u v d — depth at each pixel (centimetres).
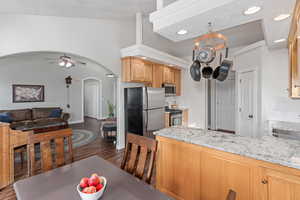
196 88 521
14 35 263
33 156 144
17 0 232
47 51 290
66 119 593
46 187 108
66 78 707
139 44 341
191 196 169
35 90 617
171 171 187
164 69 461
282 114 303
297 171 109
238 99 386
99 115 894
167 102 542
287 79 300
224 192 145
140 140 151
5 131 228
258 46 327
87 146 407
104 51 354
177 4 158
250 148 139
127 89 388
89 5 272
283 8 137
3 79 547
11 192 217
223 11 139
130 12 325
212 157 152
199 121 516
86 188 93
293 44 219
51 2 247
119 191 104
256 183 127
